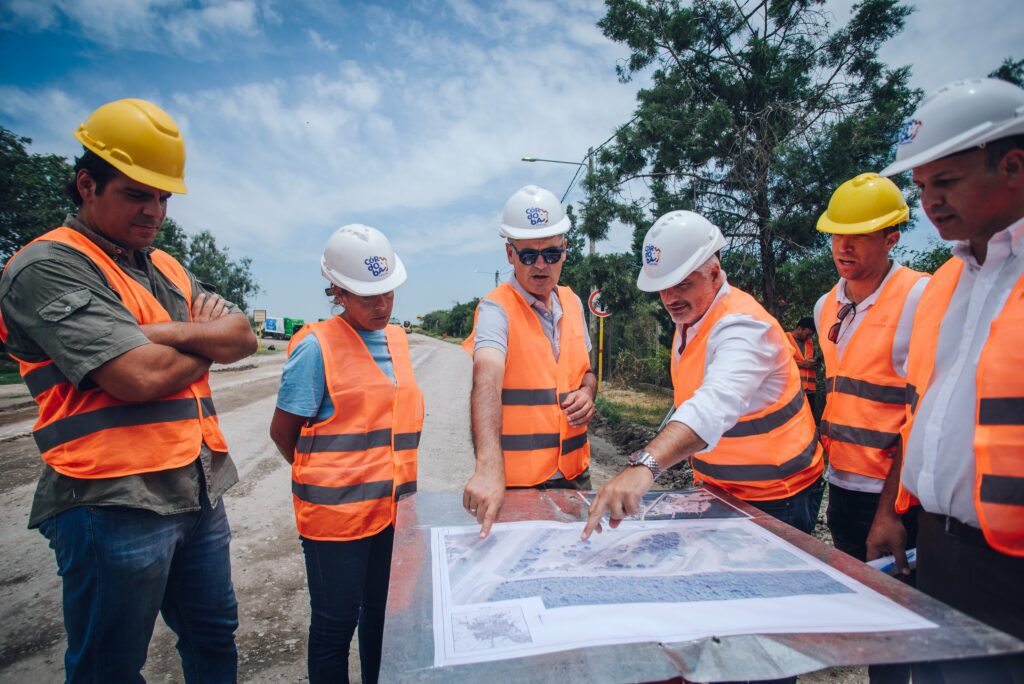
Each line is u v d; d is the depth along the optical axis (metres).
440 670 0.80
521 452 1.98
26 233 20.81
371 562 1.99
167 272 1.88
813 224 7.02
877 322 2.07
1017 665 1.11
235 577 3.23
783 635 0.87
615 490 1.30
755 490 1.74
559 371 2.07
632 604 1.00
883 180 2.10
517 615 0.96
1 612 2.84
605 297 9.73
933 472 1.33
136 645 1.56
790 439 1.74
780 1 7.82
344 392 1.86
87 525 1.46
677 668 0.79
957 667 1.20
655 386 12.80
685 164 8.61
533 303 2.11
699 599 1.01
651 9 8.31
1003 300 1.25
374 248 1.91
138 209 1.55
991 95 1.17
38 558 3.44
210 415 1.79
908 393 1.56
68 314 1.42
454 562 1.19
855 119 6.71
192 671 1.86
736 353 1.55
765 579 1.10
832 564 1.17
